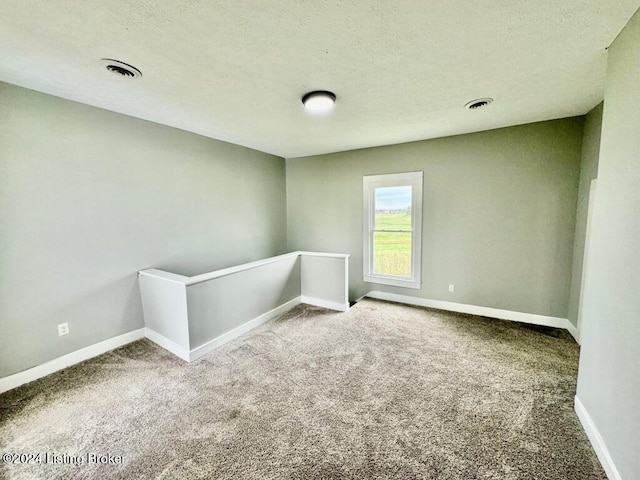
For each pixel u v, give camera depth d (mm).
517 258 3346
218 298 2805
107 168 2682
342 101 2436
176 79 2035
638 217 1261
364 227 4371
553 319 3223
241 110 2652
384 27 1451
